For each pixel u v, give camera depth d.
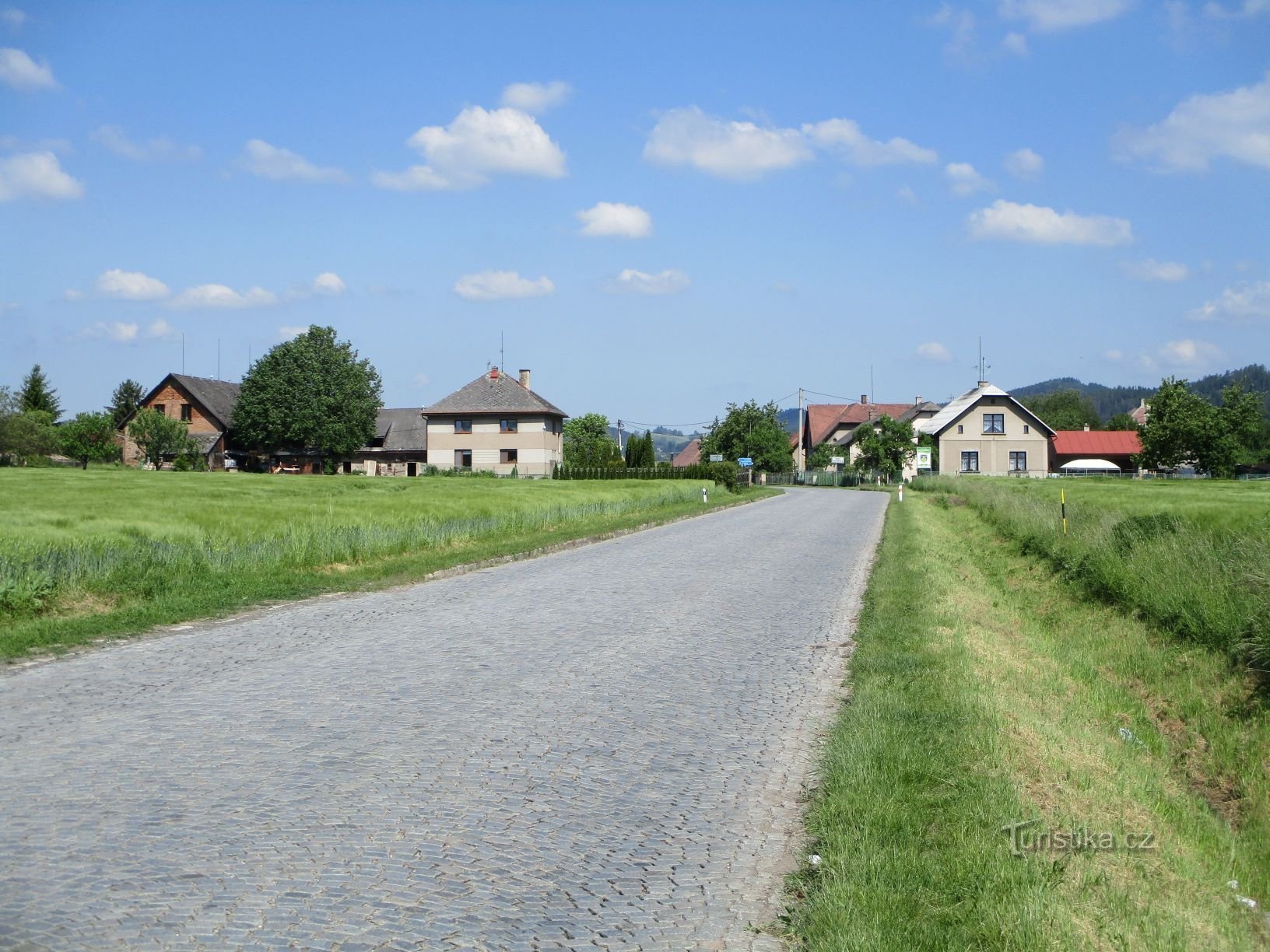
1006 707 8.42
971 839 5.21
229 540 17.42
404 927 4.27
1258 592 12.20
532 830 5.46
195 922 4.23
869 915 4.33
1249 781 9.32
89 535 16.08
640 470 82.44
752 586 16.50
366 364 87.25
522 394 84.50
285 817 5.49
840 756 6.59
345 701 8.17
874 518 36.19
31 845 4.99
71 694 8.32
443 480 56.91
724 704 8.49
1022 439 85.62
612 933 4.32
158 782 6.02
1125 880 5.52
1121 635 14.59
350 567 17.92
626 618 12.88
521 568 18.97
